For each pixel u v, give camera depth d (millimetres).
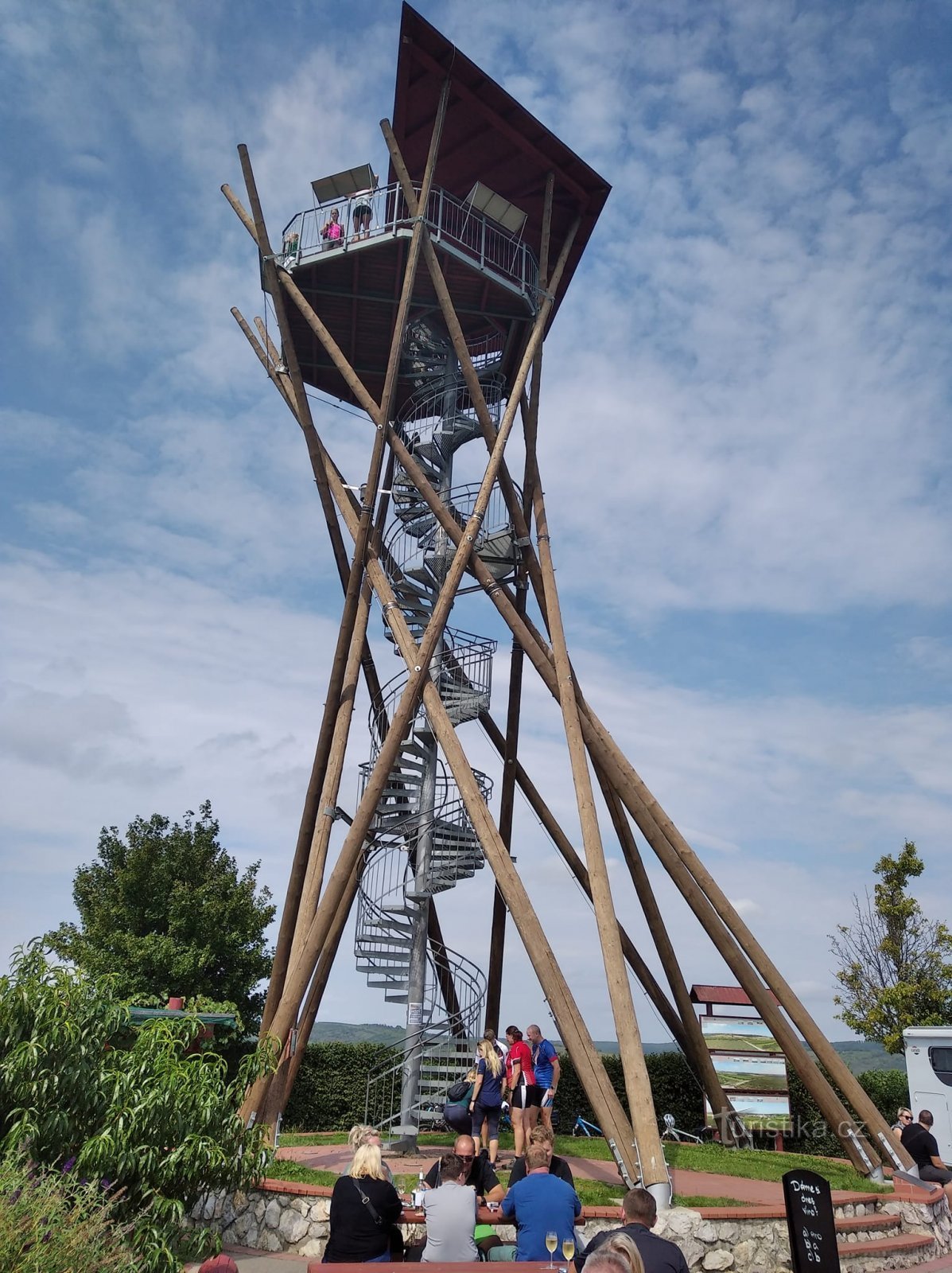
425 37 16781
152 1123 8484
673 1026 18000
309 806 16406
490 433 17016
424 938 16406
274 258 17656
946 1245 12633
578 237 20531
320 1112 21266
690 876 15766
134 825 25078
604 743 16922
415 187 20344
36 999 8656
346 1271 6594
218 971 23922
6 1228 6207
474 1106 12742
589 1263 4402
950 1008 24812
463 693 17844
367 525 16531
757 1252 10570
